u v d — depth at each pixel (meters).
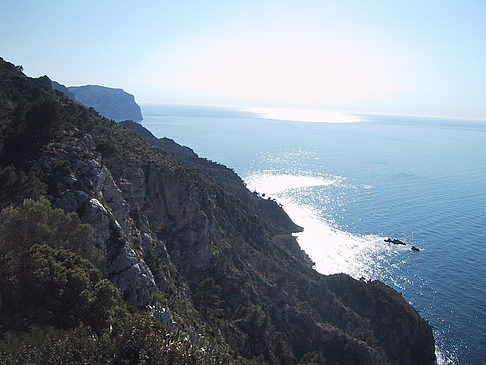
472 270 136.62
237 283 72.44
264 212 169.75
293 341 74.44
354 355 75.94
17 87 79.50
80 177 48.00
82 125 77.81
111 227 45.28
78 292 28.23
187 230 71.50
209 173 187.50
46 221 32.88
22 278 27.59
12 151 50.03
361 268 137.00
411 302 115.06
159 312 39.53
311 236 167.62
